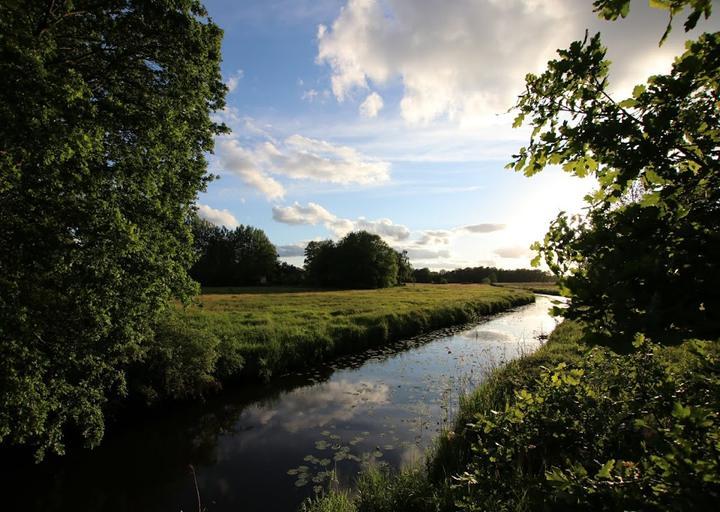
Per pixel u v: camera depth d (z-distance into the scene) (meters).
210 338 11.83
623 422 3.04
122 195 7.70
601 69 1.68
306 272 77.06
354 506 5.26
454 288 63.81
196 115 10.05
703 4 1.21
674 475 1.39
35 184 6.11
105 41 8.85
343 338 17.27
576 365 3.79
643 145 1.42
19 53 5.61
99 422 7.57
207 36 9.85
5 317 5.75
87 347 7.13
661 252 1.22
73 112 6.34
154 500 6.82
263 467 7.41
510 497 3.67
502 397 7.77
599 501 1.68
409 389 11.50
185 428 9.73
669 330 1.07
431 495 4.86
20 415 6.29
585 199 1.87
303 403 10.96
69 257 6.36
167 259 8.38
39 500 6.96
